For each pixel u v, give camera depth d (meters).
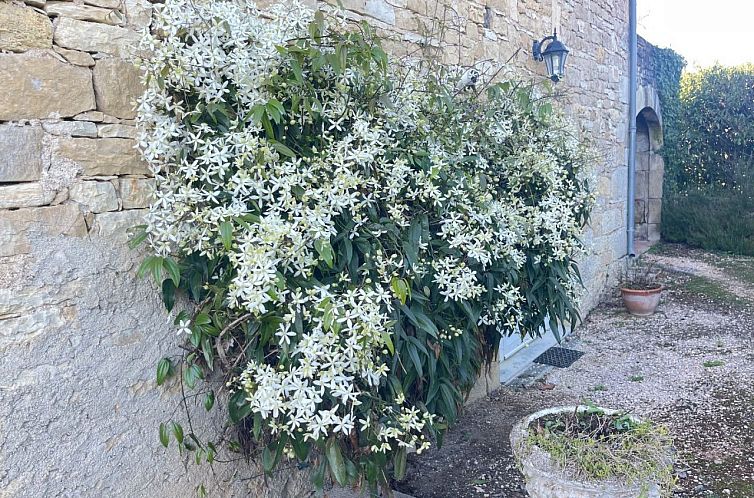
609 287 6.44
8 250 1.51
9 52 1.50
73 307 1.65
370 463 1.97
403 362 2.05
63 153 1.62
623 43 6.49
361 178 1.92
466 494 2.76
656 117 8.60
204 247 1.72
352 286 1.81
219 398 2.08
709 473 2.86
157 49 1.69
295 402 1.67
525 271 2.81
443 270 2.18
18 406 1.53
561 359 4.70
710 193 9.04
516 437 2.17
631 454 1.93
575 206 3.13
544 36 4.43
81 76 1.66
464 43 3.40
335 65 1.83
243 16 1.84
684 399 3.78
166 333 1.90
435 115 2.46
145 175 1.83
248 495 2.23
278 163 1.82
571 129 3.91
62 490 1.64
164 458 1.92
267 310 1.70
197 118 1.71
